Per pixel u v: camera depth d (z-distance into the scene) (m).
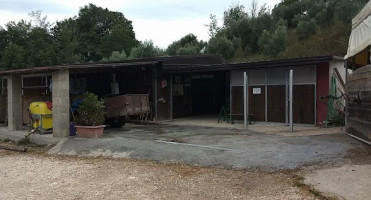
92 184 6.22
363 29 8.02
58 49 38.94
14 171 7.52
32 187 6.19
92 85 16.67
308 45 28.89
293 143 8.56
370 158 6.70
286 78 12.94
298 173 6.14
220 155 7.60
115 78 16.48
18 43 39.16
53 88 10.62
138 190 5.76
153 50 34.38
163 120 15.62
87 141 9.70
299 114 12.59
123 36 52.38
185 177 6.42
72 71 12.11
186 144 8.94
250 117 13.62
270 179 5.99
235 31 35.25
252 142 8.99
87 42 52.53
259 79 13.65
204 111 18.38
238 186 5.72
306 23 30.80
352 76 9.46
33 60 33.97
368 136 8.11
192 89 17.61
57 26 49.88
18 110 12.62
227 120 14.61
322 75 12.10
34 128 11.37
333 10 30.95
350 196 4.79
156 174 6.72
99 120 10.38
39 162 8.34
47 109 11.31
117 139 9.80
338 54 26.33
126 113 12.04
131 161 7.91
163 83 15.73
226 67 13.95
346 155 7.01
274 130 11.46
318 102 12.17
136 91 15.91
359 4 28.58
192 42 39.75
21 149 10.00
